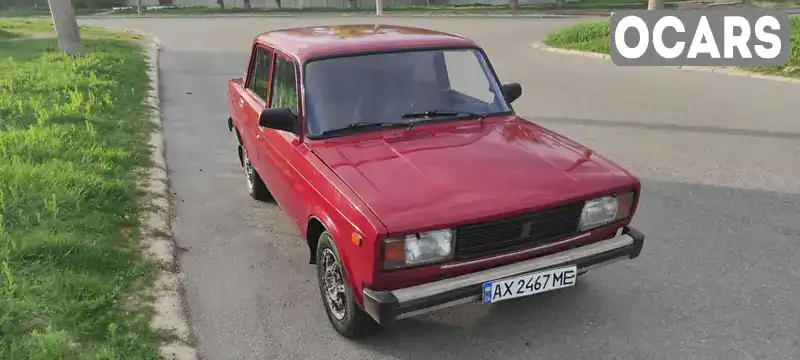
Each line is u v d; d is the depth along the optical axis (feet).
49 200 16.49
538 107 32.30
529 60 49.44
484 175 11.04
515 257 10.59
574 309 12.90
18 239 14.30
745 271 14.20
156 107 32.65
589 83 38.47
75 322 11.65
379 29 15.80
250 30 84.74
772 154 22.66
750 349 11.36
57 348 10.59
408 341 11.97
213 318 12.90
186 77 44.24
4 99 28.27
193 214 18.58
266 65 16.15
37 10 146.82
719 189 19.35
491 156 11.75
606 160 12.17
